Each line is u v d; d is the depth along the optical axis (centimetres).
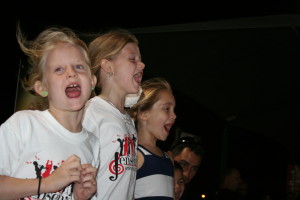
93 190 233
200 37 584
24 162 232
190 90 766
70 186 244
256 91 841
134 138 324
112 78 327
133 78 330
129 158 309
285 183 1132
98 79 332
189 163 455
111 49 326
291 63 738
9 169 230
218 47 628
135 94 358
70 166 222
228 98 847
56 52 247
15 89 462
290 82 823
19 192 219
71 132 248
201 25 546
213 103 853
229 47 640
